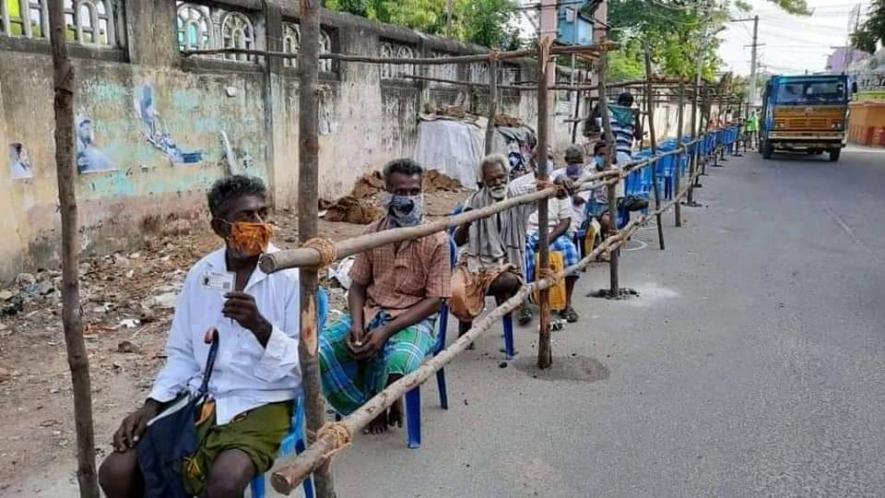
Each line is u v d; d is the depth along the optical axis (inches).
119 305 196.9
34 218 215.9
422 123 462.9
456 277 163.9
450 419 137.9
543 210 160.7
